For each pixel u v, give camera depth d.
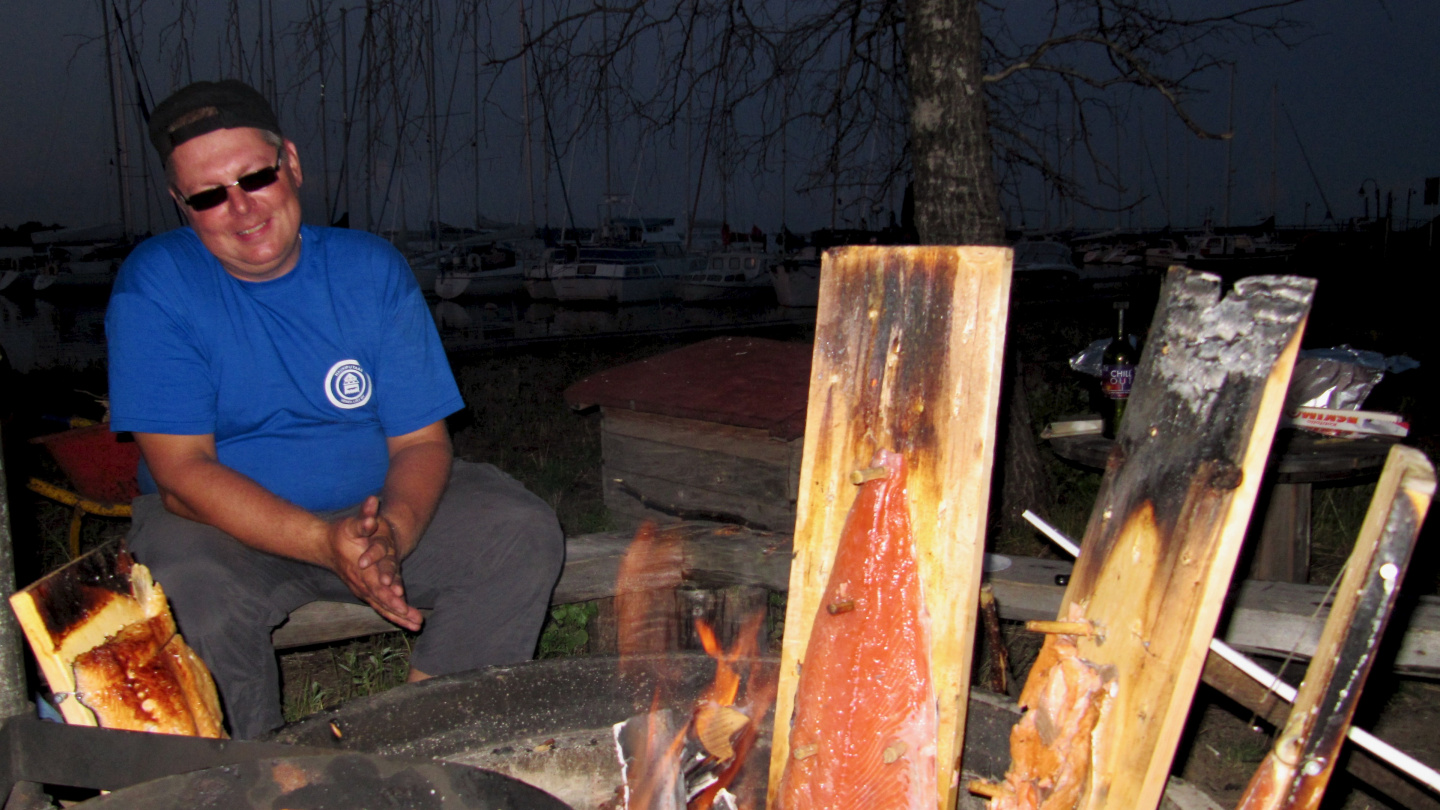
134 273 2.00
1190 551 1.04
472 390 8.69
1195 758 2.53
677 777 1.54
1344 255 16.62
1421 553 2.91
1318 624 2.13
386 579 1.76
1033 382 8.21
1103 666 1.12
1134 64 3.60
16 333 19.38
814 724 1.29
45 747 1.18
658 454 3.24
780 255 24.59
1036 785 1.16
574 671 1.69
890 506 1.24
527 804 1.05
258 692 1.90
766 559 2.67
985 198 3.56
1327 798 2.22
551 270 27.05
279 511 1.86
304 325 2.08
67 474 3.35
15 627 1.32
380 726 1.53
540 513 2.11
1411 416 6.16
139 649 1.33
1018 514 3.90
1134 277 26.42
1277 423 0.99
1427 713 2.71
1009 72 3.74
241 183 1.90
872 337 1.28
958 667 1.19
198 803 1.05
